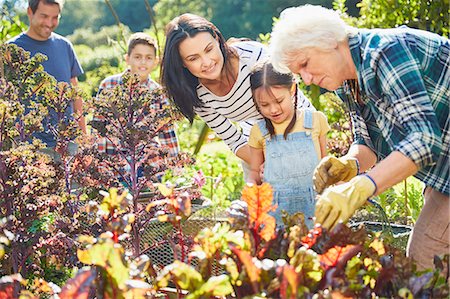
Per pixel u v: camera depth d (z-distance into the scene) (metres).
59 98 3.98
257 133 3.63
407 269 2.14
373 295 2.09
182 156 3.74
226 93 3.71
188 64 3.53
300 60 2.52
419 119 2.33
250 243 2.14
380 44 2.45
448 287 2.09
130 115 3.73
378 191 2.31
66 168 3.80
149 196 3.85
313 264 2.00
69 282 1.82
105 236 2.14
